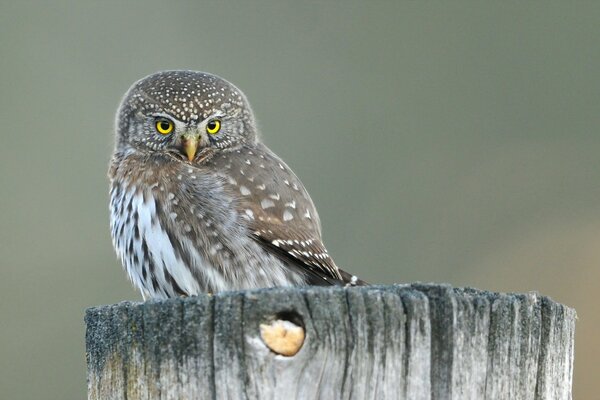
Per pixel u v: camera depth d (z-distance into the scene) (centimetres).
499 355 532
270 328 516
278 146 1579
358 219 1556
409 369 517
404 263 1521
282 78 1602
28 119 1516
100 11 1563
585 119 1642
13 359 1401
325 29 1633
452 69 1659
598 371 1479
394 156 1608
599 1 1670
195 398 527
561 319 560
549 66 1664
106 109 1538
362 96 1622
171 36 1582
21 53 1533
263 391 515
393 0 1648
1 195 1473
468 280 1519
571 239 1536
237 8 1606
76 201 1488
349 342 514
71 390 1402
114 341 555
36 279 1438
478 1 1686
